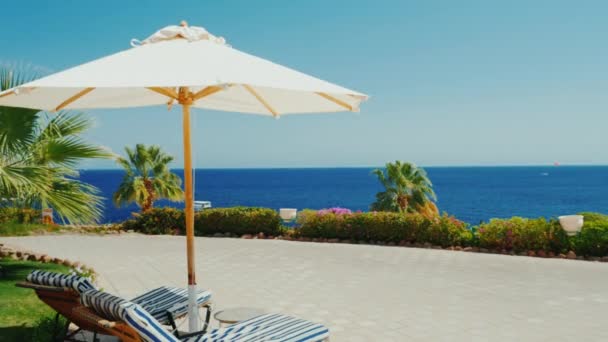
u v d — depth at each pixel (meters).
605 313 6.51
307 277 8.76
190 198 4.33
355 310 6.68
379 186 137.75
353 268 9.55
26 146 7.38
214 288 7.97
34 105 4.36
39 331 4.95
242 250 11.76
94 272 8.92
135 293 7.66
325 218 13.39
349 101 4.46
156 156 27.75
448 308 6.76
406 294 7.53
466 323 6.10
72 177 7.75
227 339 3.91
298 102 4.90
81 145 7.54
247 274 9.02
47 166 7.44
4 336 5.01
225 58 3.65
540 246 10.91
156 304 4.90
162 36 4.01
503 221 11.41
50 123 7.56
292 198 91.56
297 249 11.88
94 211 7.88
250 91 4.84
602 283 8.20
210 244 12.77
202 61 3.49
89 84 3.00
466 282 8.31
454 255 10.95
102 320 3.55
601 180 159.62
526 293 7.56
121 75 3.20
